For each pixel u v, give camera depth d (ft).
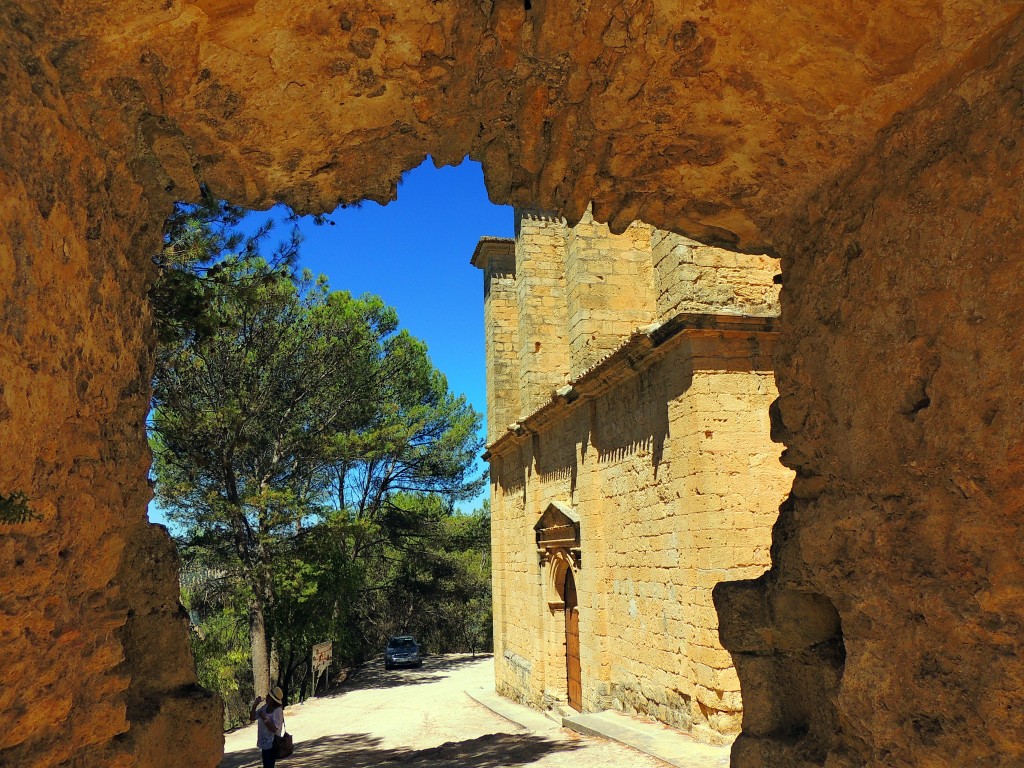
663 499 44.98
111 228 15.65
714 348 41.60
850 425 16.93
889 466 15.58
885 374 15.79
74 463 14.10
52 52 13.16
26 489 11.79
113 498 16.10
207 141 17.37
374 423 103.19
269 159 18.62
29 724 12.08
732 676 38.68
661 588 45.14
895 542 15.19
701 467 40.32
